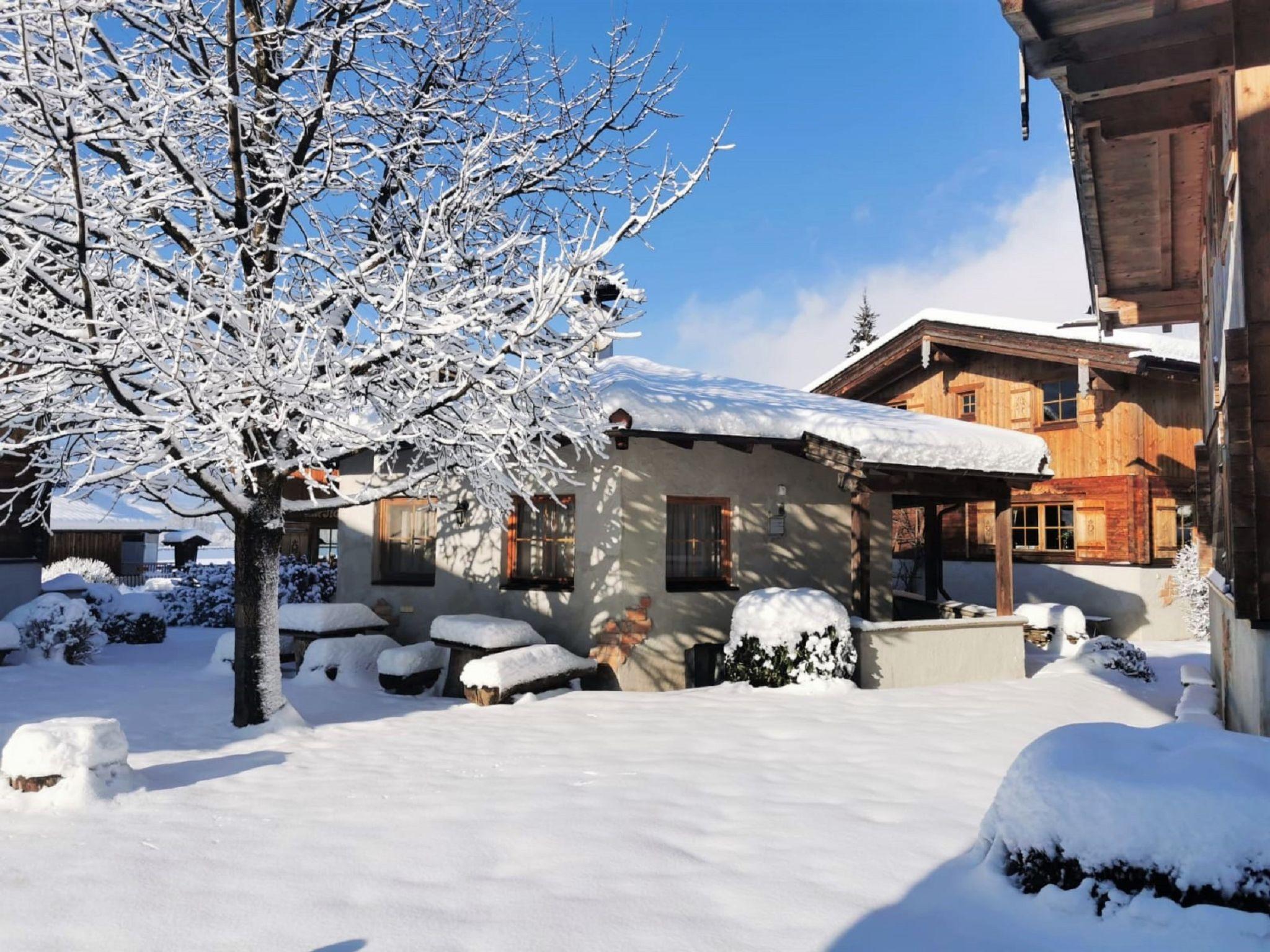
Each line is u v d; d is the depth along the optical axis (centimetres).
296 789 571
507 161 903
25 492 1417
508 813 510
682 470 1107
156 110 754
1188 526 1831
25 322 689
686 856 434
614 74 1016
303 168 855
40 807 513
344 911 366
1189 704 847
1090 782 371
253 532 795
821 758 657
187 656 1365
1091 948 328
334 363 746
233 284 759
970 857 425
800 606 1016
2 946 332
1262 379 520
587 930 347
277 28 835
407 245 785
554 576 1133
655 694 980
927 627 1121
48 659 1195
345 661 1090
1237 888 329
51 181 787
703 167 805
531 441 932
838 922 356
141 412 702
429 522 1266
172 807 525
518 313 893
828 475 1241
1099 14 448
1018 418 2048
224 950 330
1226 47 479
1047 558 1969
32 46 717
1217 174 713
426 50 1016
